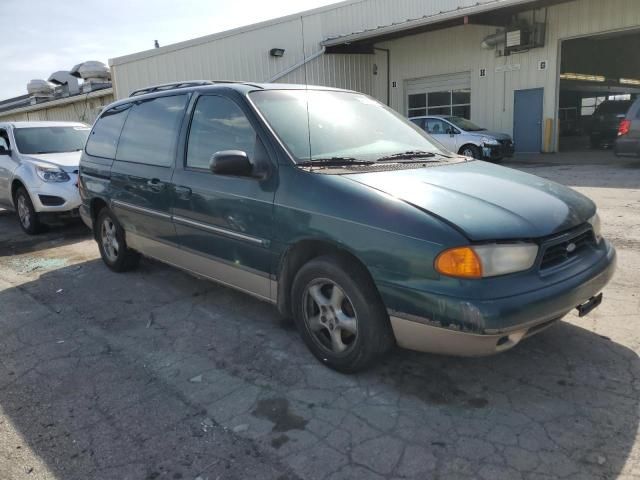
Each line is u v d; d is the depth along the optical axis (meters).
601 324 3.87
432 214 2.83
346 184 3.14
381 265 2.89
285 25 19.39
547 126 17.59
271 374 3.39
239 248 3.76
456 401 3.00
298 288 3.42
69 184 7.73
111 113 5.59
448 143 15.99
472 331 2.64
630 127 12.21
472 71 19.31
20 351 3.88
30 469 2.58
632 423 2.74
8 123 8.91
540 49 17.33
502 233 2.75
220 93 4.01
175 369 3.51
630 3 15.34
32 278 5.70
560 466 2.45
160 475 2.50
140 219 4.87
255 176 3.56
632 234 6.24
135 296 4.95
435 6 23.73
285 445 2.68
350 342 3.30
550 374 3.24
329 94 4.32
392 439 2.69
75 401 3.17
